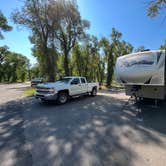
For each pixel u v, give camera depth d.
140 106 8.70
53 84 9.80
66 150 3.82
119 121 6.09
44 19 17.16
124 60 8.37
